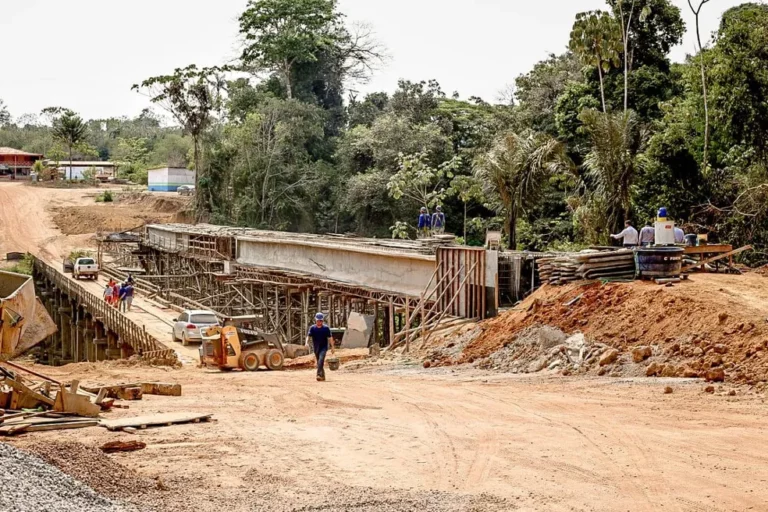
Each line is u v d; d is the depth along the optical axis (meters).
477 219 62.50
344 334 35.94
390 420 16.91
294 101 91.62
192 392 21.83
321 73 104.56
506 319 26.94
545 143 41.56
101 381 24.64
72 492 10.44
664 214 25.70
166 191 122.06
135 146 156.75
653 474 12.18
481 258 30.28
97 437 14.73
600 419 15.85
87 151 155.75
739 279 24.86
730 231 35.09
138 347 41.09
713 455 13.02
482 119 81.00
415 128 79.25
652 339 21.33
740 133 36.50
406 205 77.50
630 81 50.09
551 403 17.75
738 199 35.06
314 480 12.41
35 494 9.82
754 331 19.27
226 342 29.41
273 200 87.81
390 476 12.62
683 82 49.75
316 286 42.34
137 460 13.44
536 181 41.16
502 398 18.77
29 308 15.95
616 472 12.37
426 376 23.91
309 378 25.19
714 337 19.94
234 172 90.00
